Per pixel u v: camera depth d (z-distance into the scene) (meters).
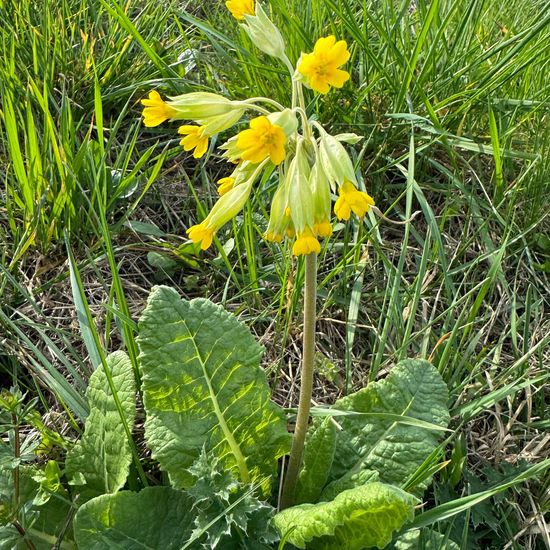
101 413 0.21
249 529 0.19
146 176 0.30
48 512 0.20
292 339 0.26
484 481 0.23
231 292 0.28
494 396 0.23
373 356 0.25
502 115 0.32
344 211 0.16
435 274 0.28
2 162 0.30
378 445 0.22
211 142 0.32
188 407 0.20
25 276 0.27
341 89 0.32
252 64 0.31
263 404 0.21
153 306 0.20
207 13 0.36
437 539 0.20
